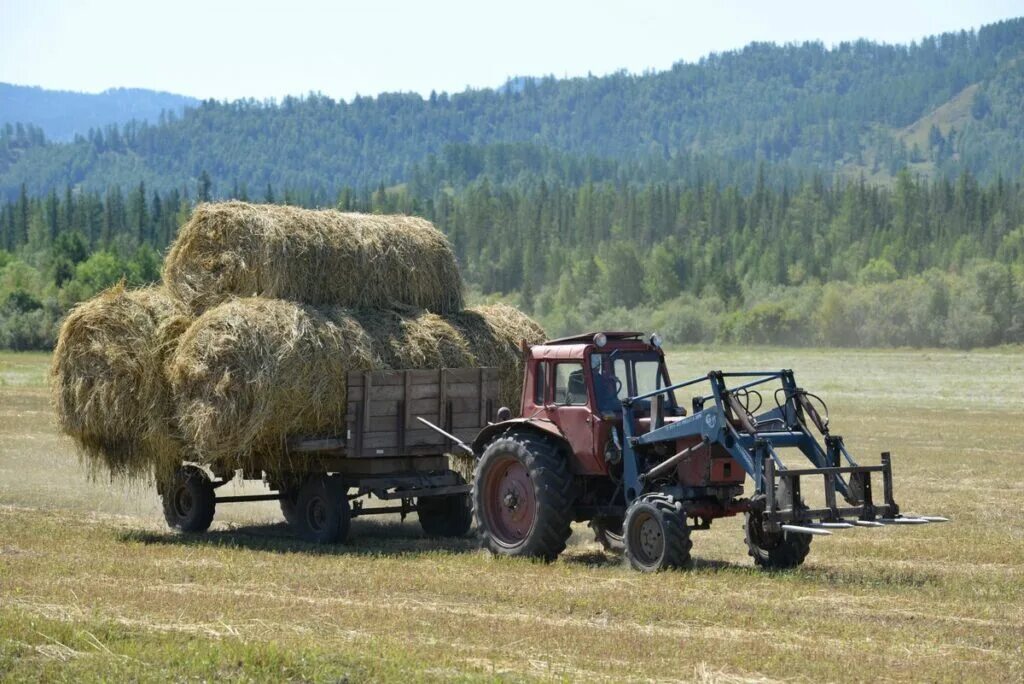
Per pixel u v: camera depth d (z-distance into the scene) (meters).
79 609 17.31
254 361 24.78
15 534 25.47
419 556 23.75
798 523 21.02
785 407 22.94
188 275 27.11
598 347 23.81
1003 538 26.58
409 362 26.88
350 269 27.27
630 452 23.12
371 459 26.52
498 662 14.80
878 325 186.12
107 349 26.08
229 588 19.59
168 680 13.63
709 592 19.69
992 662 15.33
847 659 15.31
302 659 14.27
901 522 21.17
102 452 27.16
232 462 27.12
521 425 24.38
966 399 79.56
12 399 67.12
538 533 23.28
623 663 14.91
